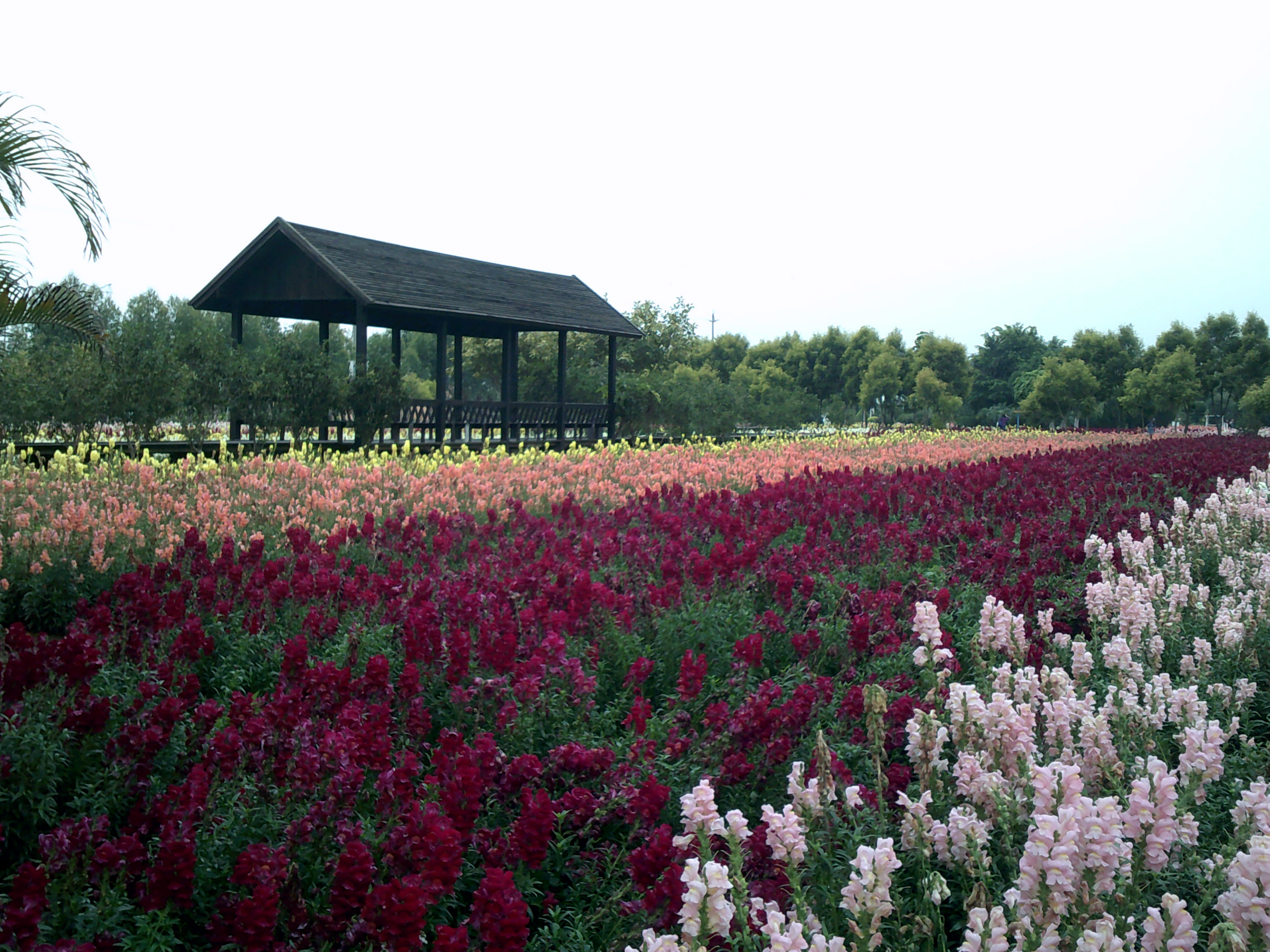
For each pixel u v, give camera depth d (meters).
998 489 13.84
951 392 70.94
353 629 5.69
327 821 3.33
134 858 3.04
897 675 5.65
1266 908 2.43
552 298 31.16
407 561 8.09
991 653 5.25
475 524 9.22
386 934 2.65
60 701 4.19
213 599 6.15
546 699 4.69
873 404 71.50
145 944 2.82
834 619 6.75
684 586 7.03
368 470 13.38
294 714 3.98
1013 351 88.38
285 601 6.32
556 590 6.24
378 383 21.67
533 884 3.36
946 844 3.18
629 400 34.09
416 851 2.98
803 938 2.62
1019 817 3.34
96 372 15.45
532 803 3.31
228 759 3.63
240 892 3.01
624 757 4.21
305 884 3.25
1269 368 59.69
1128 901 2.83
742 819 2.76
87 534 7.71
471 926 3.25
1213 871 2.97
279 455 17.64
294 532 7.65
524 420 28.67
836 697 5.19
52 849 2.97
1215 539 9.51
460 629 5.03
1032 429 48.19
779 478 16.45
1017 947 2.53
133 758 3.80
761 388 55.16
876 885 2.58
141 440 16.42
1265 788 3.01
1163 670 6.07
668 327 51.69
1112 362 64.31
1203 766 3.36
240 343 22.45
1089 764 3.79
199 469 12.00
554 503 11.60
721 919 2.34
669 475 15.20
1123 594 5.78
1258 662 5.95
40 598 6.96
